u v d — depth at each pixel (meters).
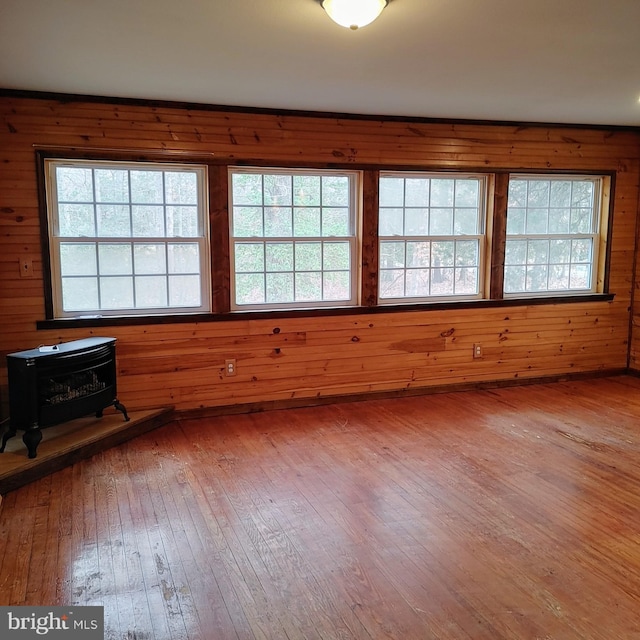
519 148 4.84
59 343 3.85
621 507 2.83
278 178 4.38
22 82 3.47
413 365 4.83
